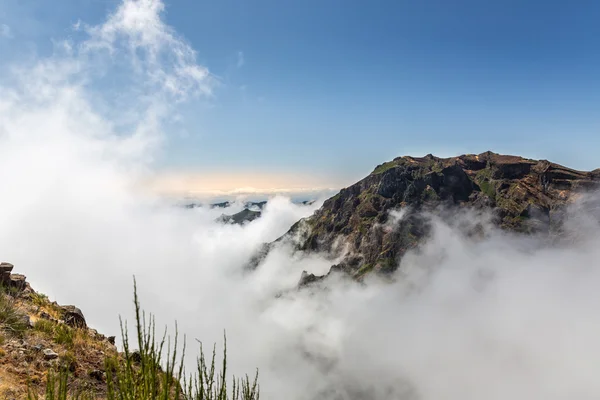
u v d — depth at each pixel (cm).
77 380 939
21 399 783
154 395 482
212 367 539
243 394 552
